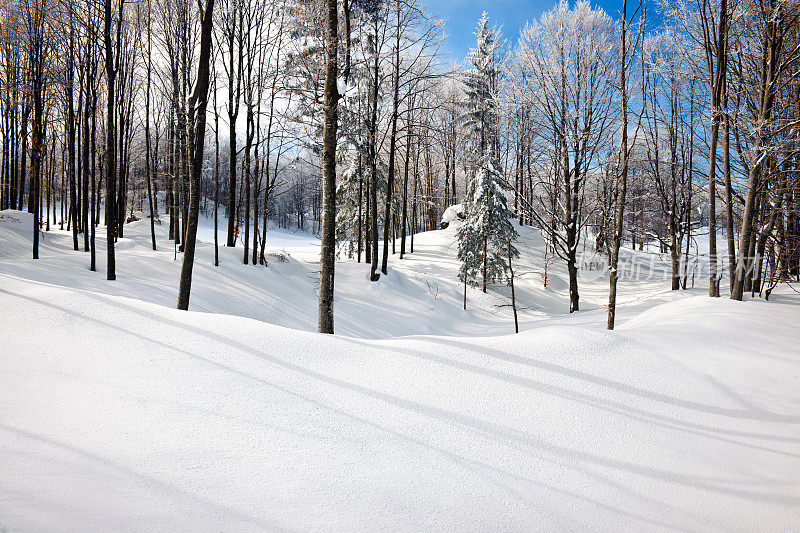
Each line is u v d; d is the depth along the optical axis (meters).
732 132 11.87
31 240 18.05
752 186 10.19
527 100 17.77
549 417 4.49
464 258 21.41
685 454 4.08
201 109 8.91
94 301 6.07
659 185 21.27
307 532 2.81
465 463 3.78
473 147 26.27
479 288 21.52
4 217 19.75
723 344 6.04
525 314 19.22
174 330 5.57
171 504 2.94
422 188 35.41
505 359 5.45
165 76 20.69
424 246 28.89
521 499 3.40
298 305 15.55
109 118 12.67
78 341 5.15
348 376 4.96
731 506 3.47
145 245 19.94
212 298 13.91
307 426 4.08
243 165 22.14
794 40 10.96
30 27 15.62
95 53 16.70
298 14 12.41
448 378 5.03
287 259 20.98
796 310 7.77
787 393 5.02
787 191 12.73
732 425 4.50
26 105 19.73
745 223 10.25
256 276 16.95
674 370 5.40
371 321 15.48
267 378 4.78
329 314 7.62
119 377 4.56
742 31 11.41
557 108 17.70
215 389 4.50
